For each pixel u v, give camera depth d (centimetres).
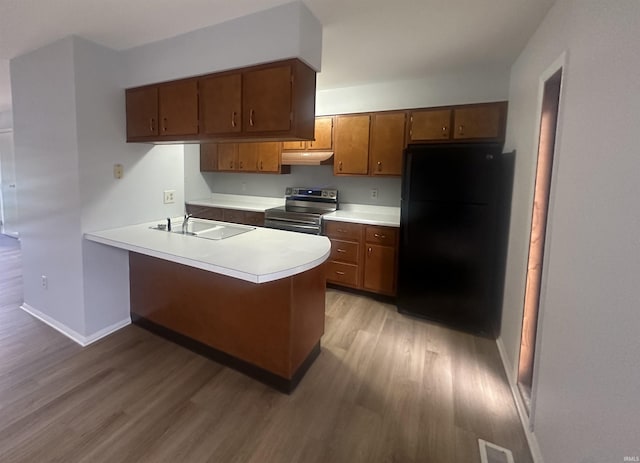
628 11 99
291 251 202
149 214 288
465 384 211
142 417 177
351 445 162
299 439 165
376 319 302
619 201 100
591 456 110
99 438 162
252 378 212
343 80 342
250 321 209
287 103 192
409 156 291
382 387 206
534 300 197
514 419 181
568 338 131
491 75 309
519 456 158
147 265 261
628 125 97
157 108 243
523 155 225
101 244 254
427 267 294
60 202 247
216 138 221
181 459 152
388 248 333
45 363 223
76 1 179
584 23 132
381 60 278
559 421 135
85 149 235
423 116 328
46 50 237
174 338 252
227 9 190
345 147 369
